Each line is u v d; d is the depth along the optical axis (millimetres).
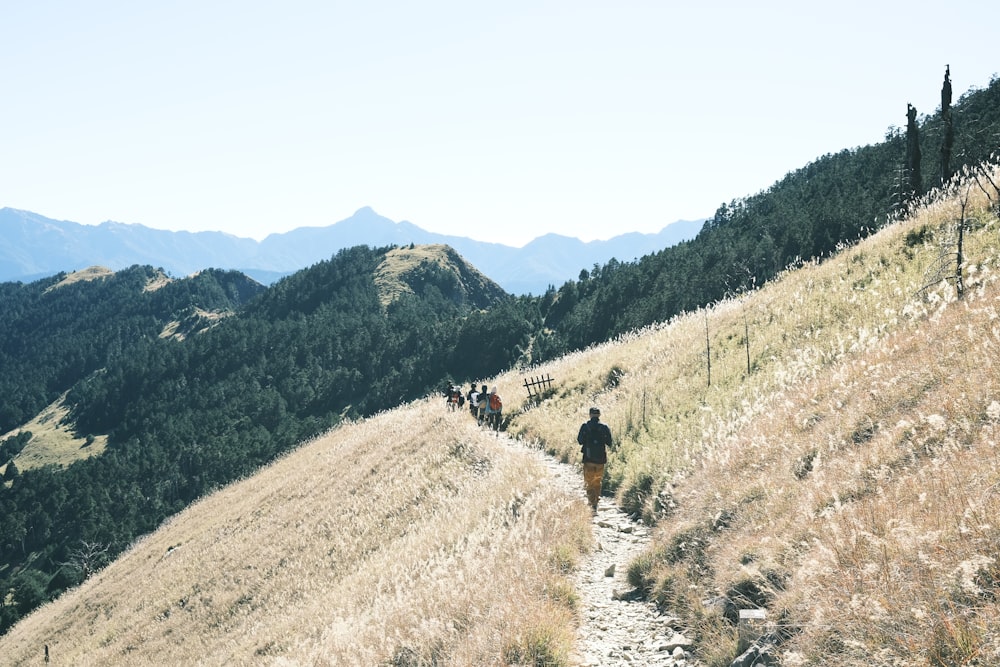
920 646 4031
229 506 40719
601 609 7848
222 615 22375
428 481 21906
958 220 15383
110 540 126125
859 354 11359
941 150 27719
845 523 5797
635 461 13977
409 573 12984
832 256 22172
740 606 6379
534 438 21734
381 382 194500
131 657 23047
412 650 8320
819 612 4855
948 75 27469
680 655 6230
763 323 18766
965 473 5430
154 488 154750
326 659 10031
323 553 22172
